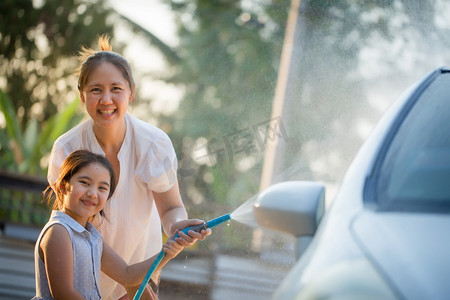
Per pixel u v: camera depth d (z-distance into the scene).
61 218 3.25
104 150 3.63
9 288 7.03
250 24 16.17
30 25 17.17
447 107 2.60
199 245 7.80
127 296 3.74
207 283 6.96
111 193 3.53
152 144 3.63
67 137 3.64
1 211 9.42
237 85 16.86
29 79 17.12
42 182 9.36
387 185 2.32
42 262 3.24
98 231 3.54
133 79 3.68
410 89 2.85
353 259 2.00
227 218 3.26
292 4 9.46
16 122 11.38
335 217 2.28
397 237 2.04
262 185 8.51
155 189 3.62
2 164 10.91
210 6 17.36
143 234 3.72
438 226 2.07
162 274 7.09
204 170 14.68
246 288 6.68
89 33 17.17
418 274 1.87
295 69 9.16
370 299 1.82
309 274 2.04
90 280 3.28
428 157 2.37
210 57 17.27
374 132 2.66
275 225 2.53
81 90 3.63
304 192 2.54
